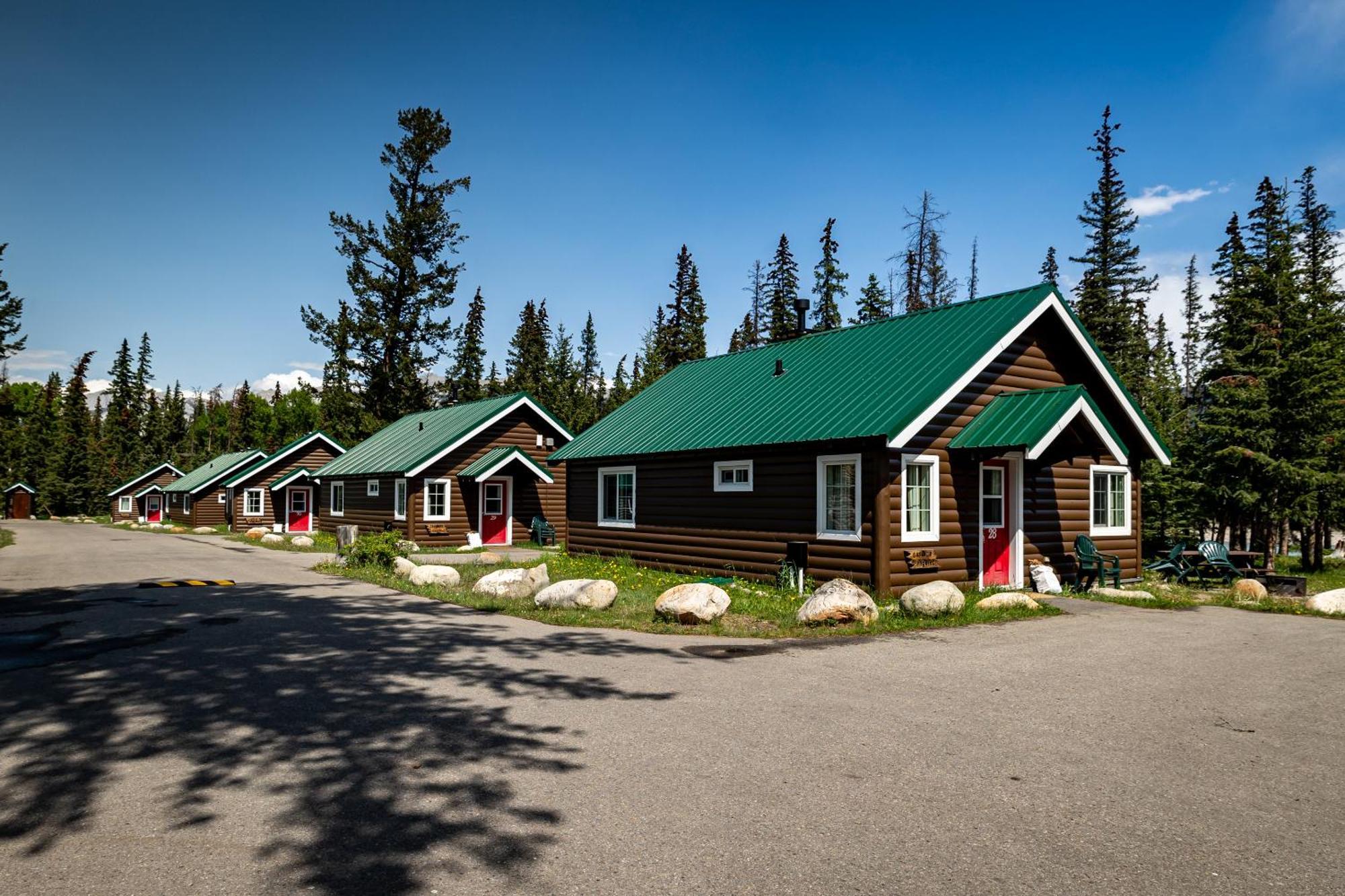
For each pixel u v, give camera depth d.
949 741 5.88
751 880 3.78
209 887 3.69
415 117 48.50
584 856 4.03
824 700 7.02
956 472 14.71
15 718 6.36
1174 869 3.93
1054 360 16.75
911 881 3.78
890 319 18.42
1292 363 22.28
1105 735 6.06
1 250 41.62
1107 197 38.75
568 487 22.33
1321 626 11.34
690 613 10.85
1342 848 4.18
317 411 108.19
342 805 4.66
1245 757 5.62
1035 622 11.49
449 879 3.78
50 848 4.10
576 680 7.73
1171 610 12.91
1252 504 22.17
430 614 11.88
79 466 78.19
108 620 11.19
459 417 31.95
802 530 15.06
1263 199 34.28
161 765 5.31
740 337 61.06
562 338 59.09
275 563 21.38
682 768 5.28
